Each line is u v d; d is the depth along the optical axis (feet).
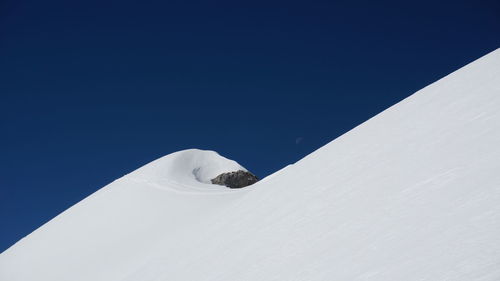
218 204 74.64
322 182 30.55
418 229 15.15
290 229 24.48
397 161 24.67
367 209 20.43
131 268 52.44
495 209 13.37
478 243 11.91
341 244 18.04
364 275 13.92
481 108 24.56
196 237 41.47
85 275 64.69
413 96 37.68
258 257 23.07
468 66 35.12
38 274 74.79
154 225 77.15
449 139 22.97
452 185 17.24
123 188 108.88
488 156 18.02
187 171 121.19
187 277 28.30
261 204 36.58
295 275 17.53
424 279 11.55
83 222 95.91
